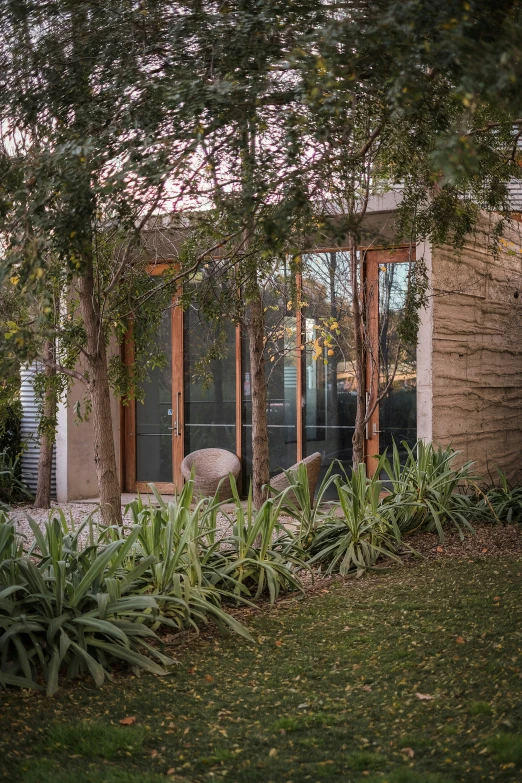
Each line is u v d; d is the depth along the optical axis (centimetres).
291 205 427
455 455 837
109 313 680
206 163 496
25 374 1163
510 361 1105
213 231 592
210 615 545
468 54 339
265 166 456
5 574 462
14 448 1195
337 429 1062
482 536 767
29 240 429
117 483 660
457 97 379
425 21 354
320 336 1044
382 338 1009
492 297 1046
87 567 472
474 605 545
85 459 1183
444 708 375
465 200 745
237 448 1144
